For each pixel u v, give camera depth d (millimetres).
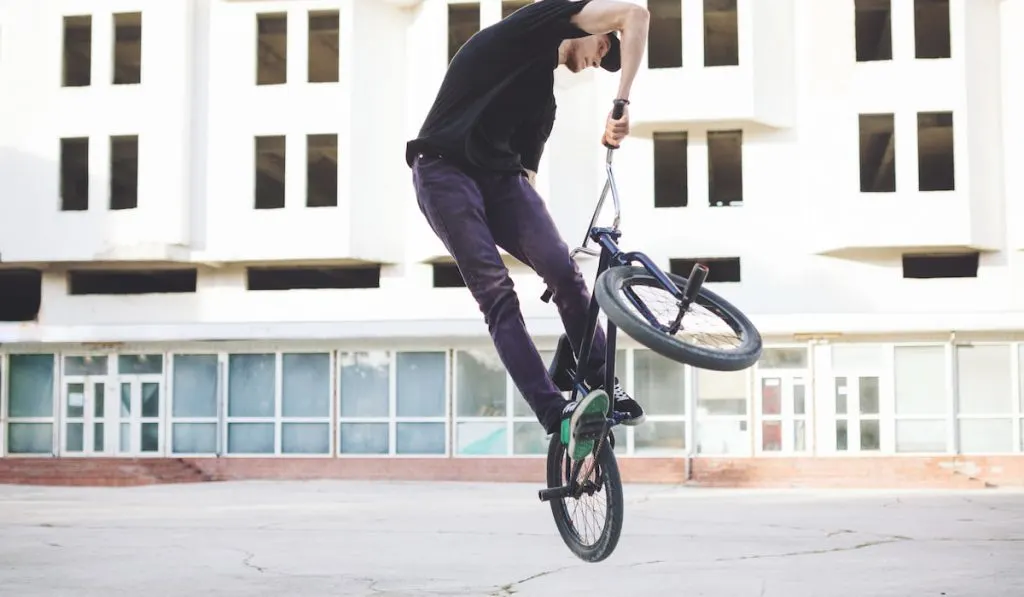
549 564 9445
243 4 28953
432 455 27109
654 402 26672
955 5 27172
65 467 27141
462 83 3863
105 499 19906
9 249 29016
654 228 27688
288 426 27594
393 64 29047
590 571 8906
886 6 28078
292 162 28500
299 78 28672
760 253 27516
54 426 28344
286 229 28344
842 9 27500
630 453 26672
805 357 26531
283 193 29531
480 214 3867
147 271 30875
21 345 28531
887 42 28562
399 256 28656
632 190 27734
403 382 27312
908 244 26734
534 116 3986
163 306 29062
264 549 10789
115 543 11414
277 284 32469
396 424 27250
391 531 12938
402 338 27188
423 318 27875
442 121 3889
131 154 29266
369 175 28531
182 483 26406
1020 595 7520
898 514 15930
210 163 28766
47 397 28547
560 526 4441
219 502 18844
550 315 26969
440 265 29109
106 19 29281
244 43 28922
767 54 27453
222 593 7566
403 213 28828
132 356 28250
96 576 8570
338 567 9211
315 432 27516
